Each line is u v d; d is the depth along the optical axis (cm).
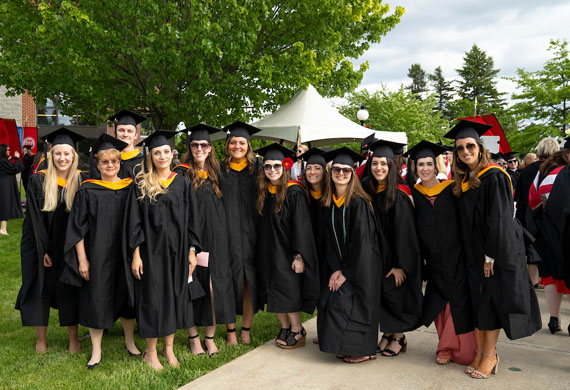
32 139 1499
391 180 363
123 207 363
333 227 373
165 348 371
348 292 364
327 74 1048
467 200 335
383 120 2075
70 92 1001
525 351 384
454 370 347
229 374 342
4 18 929
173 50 838
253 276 409
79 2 866
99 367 358
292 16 966
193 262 373
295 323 400
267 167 391
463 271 346
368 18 1138
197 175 397
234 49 858
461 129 337
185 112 983
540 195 379
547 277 426
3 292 568
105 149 357
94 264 350
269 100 1027
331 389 315
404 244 356
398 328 367
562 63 2178
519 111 2295
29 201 371
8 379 334
